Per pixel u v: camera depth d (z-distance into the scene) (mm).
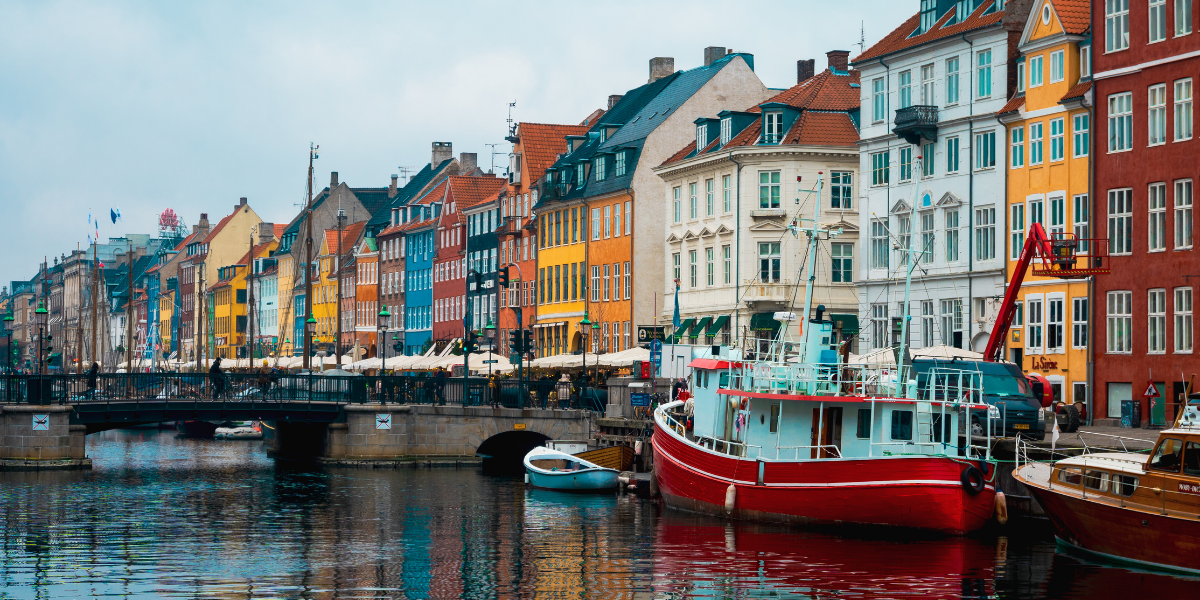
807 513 40750
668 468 48531
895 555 36281
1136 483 34156
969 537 38219
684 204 87062
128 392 68000
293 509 49656
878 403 40938
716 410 46594
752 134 80875
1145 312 55938
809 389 42406
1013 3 63688
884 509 38781
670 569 35281
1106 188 57781
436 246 126938
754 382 43844
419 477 62969
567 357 78188
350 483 59812
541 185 106438
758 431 43188
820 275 78125
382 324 73062
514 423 69000
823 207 78188
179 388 69000
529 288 107375
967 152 65750
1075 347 59500
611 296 94312
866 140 72188
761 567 35125
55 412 65188
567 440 65625
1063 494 35844
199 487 58031
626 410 64125
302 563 37250
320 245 159000
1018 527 40031
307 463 73125
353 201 162500
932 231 68000
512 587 33500
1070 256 51938
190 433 106938
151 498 53406
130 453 83688
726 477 43906
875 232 71625
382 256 140000
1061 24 60188
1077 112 59594
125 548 40062
